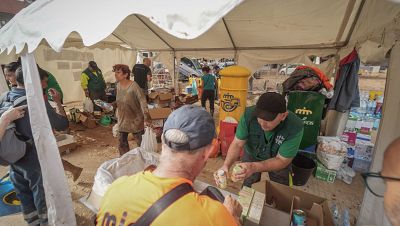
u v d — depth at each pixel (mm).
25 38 1646
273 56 5172
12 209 2500
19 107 1775
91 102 6055
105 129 5496
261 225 1558
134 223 653
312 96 3365
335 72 4305
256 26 3920
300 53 4840
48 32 1458
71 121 5938
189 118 733
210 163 3854
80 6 1417
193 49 6438
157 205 646
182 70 12148
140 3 1093
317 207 1711
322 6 2766
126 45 7355
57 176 1992
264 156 1985
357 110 4434
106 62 8109
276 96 1573
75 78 7688
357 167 3584
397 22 1502
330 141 3357
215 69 10820
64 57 7234
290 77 3664
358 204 2797
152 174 750
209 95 6895
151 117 4730
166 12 964
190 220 616
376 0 1672
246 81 3928
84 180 3264
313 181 3344
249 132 1953
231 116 3998
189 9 901
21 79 1933
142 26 4910
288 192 1951
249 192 1629
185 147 707
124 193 725
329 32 3662
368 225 1972
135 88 3234
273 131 1813
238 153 2018
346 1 2490
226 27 4191
